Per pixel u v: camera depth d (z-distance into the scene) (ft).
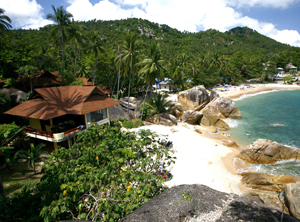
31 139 64.90
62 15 114.11
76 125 71.26
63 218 21.99
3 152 50.26
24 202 25.34
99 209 20.10
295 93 239.71
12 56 91.15
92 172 24.39
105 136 32.71
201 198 22.79
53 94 66.69
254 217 19.62
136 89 199.62
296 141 91.76
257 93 242.58
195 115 117.19
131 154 25.79
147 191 21.90
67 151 31.09
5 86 87.30
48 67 111.34
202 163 66.69
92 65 145.69
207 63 279.28
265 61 365.40
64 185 22.16
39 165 53.88
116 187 23.30
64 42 129.80
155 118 110.52
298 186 44.06
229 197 23.57
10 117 73.00
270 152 69.51
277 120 127.75
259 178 56.54
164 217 19.39
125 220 18.93
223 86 278.05
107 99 78.95
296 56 393.50
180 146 78.48
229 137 97.04
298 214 38.45
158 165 28.30
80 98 69.56
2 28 84.99
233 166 67.00
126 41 106.22
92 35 122.01
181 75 218.38
